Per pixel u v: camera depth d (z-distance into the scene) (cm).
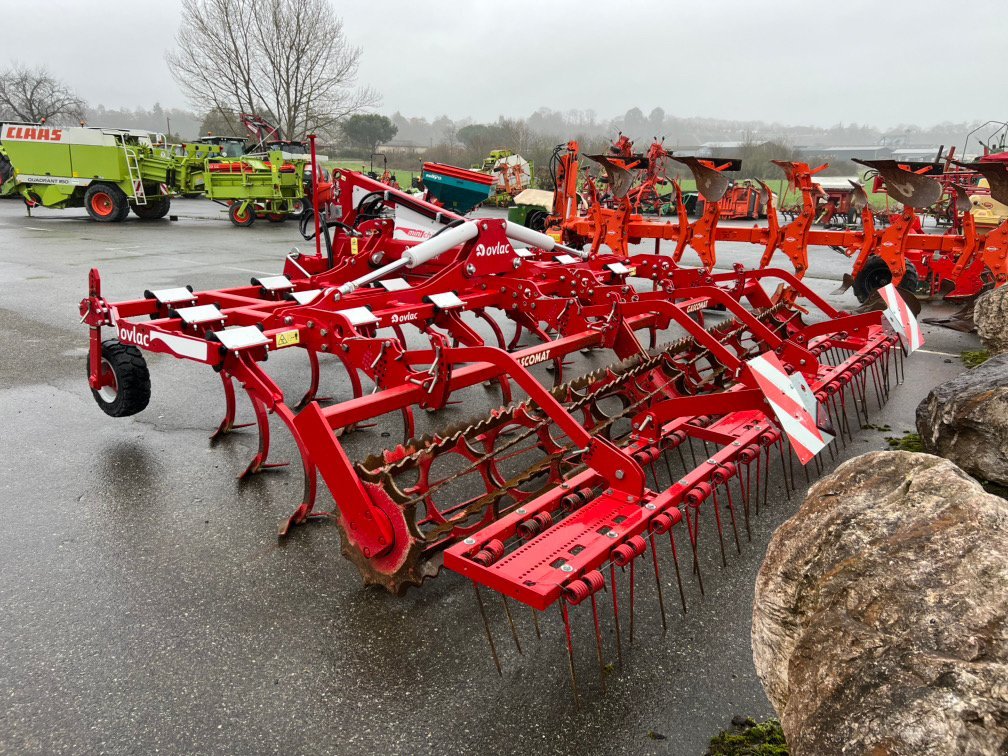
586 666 300
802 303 1122
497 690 286
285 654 306
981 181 1923
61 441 529
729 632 325
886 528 201
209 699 280
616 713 275
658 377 492
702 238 963
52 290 1103
